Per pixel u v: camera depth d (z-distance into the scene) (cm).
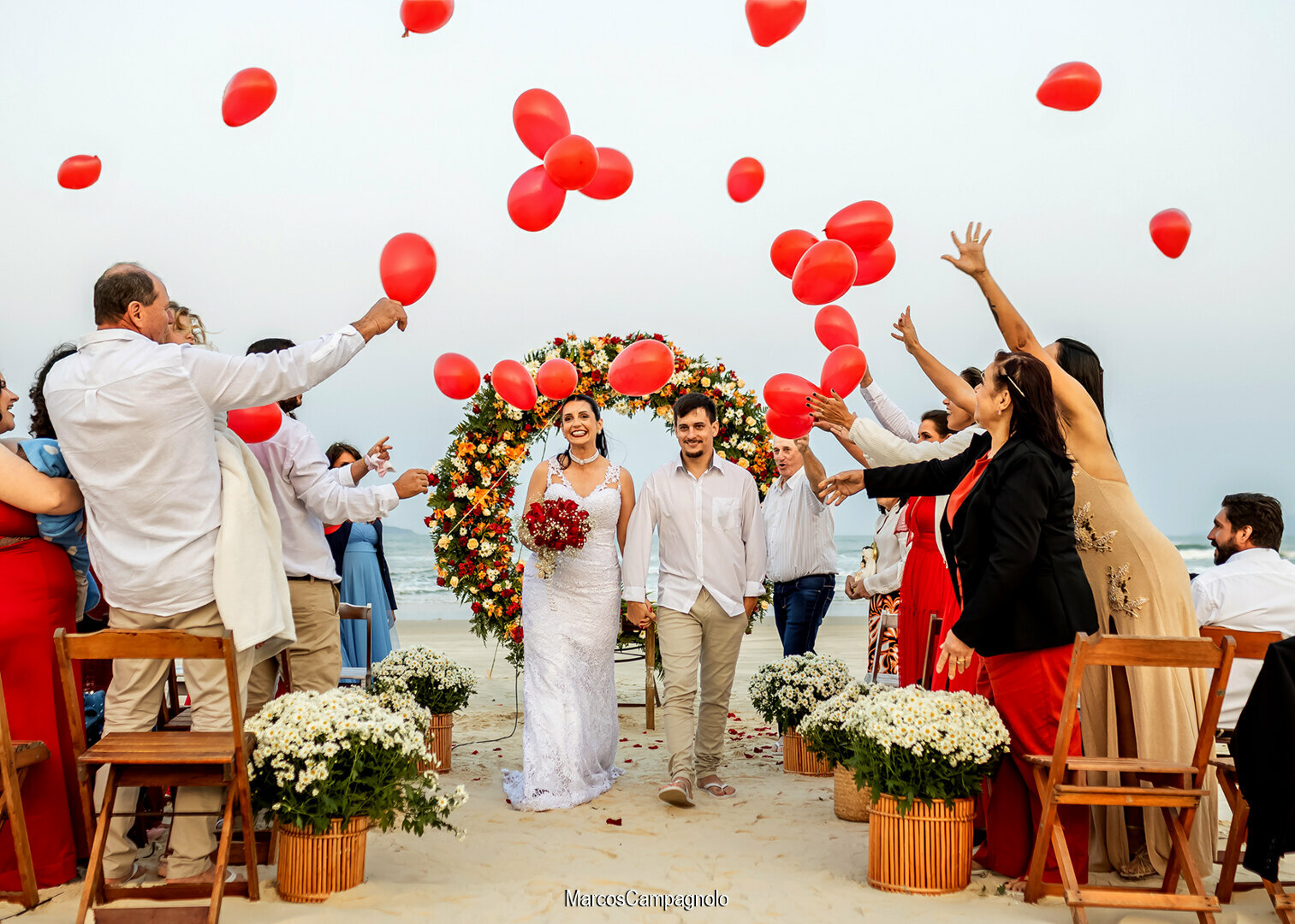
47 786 343
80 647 306
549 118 478
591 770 519
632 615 524
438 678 570
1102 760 329
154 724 362
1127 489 386
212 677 347
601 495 527
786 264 528
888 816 357
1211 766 373
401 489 432
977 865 387
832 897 349
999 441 379
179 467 337
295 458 423
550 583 519
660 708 816
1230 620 467
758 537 533
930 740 344
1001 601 348
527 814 478
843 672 576
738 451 773
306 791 336
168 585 337
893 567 625
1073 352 407
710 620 520
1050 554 354
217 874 306
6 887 332
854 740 370
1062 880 318
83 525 365
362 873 354
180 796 345
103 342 339
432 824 360
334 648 435
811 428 516
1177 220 465
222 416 369
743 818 469
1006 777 370
